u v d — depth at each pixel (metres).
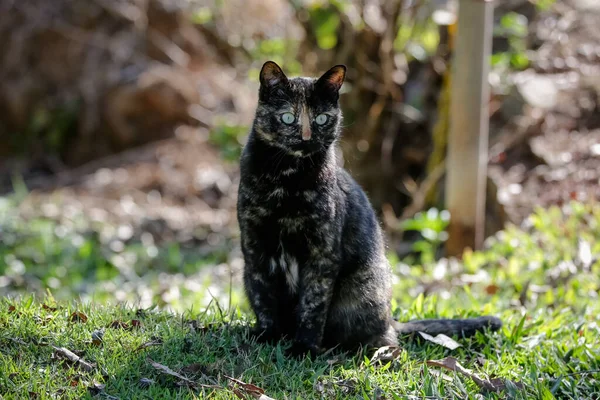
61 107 17.14
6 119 17.62
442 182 11.38
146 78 16.56
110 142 16.73
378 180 12.27
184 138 15.92
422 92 12.26
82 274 11.17
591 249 8.98
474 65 9.27
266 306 5.87
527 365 5.73
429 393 5.08
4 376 4.86
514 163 11.34
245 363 5.29
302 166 5.65
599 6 13.41
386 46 11.77
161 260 11.77
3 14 17.91
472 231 9.71
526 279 8.39
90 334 5.50
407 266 9.76
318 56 12.22
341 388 5.12
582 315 7.23
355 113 12.11
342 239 5.82
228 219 13.59
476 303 7.47
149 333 5.63
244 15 17.33
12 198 14.53
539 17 13.17
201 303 8.20
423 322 6.28
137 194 14.48
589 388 5.38
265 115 5.79
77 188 15.02
